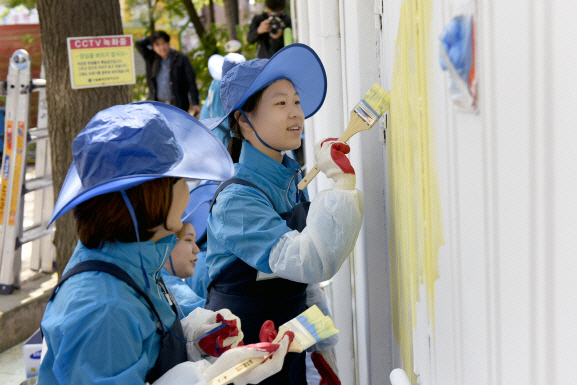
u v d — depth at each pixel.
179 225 1.25
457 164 0.82
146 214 1.18
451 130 0.84
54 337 1.07
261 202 1.66
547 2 0.48
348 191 1.52
